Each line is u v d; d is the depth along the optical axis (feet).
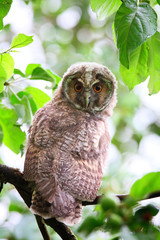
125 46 19.48
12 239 29.37
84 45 63.21
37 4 64.44
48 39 64.23
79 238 26.14
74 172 24.40
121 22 19.58
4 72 22.49
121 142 52.29
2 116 26.68
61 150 24.98
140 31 19.38
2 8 23.34
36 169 24.23
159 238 15.19
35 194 23.68
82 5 65.62
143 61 24.36
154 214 15.71
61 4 65.57
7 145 27.63
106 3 24.80
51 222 25.29
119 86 53.47
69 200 23.54
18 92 27.27
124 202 15.65
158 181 16.22
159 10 23.48
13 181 24.88
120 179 37.50
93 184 25.12
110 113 32.73
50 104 30.30
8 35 61.82
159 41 23.45
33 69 25.96
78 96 30.89
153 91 25.02
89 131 27.04
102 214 15.49
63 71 59.31
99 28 65.36
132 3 20.01
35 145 25.48
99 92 31.71
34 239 27.86
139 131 51.57
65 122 26.94
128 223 15.30
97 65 32.76
